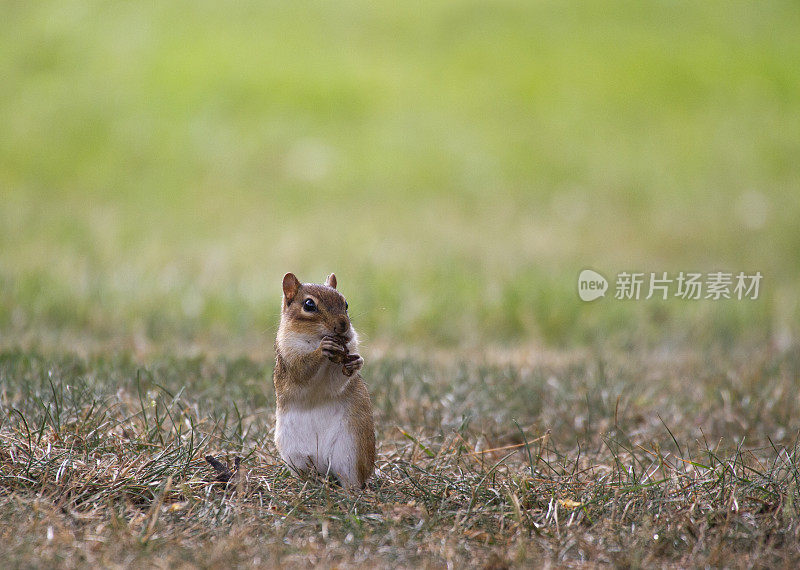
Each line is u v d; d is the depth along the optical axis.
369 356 10.60
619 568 5.05
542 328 13.41
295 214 20.73
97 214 19.64
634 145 24.33
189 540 5.17
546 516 5.72
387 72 26.75
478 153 23.70
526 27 28.78
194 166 22.84
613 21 29.38
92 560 4.82
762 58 27.97
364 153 23.61
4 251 15.82
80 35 27.86
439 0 30.11
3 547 4.87
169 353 9.82
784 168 23.66
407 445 7.29
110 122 24.33
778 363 10.40
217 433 7.19
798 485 5.94
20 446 6.22
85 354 9.61
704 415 8.62
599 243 19.62
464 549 5.25
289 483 6.13
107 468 5.97
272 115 24.81
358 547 5.20
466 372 9.57
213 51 26.98
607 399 8.83
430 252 17.78
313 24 28.70
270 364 9.54
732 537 5.39
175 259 16.19
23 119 24.44
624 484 6.14
